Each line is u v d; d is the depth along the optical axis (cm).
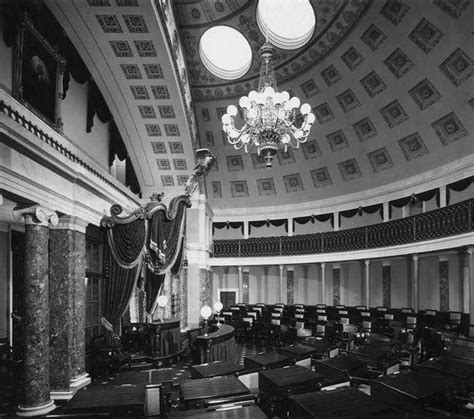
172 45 1027
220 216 2017
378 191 1570
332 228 1931
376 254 1544
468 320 1212
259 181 1927
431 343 877
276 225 1953
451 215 1205
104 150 1141
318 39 1329
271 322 1376
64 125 862
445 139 1268
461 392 542
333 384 555
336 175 1719
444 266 1442
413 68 1237
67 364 710
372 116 1455
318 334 1108
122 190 1081
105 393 491
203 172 1054
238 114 1605
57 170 680
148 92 1118
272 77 1459
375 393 523
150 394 540
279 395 522
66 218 735
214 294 2123
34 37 653
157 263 863
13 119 541
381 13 1175
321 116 1593
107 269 786
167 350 976
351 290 1842
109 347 857
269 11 1290
